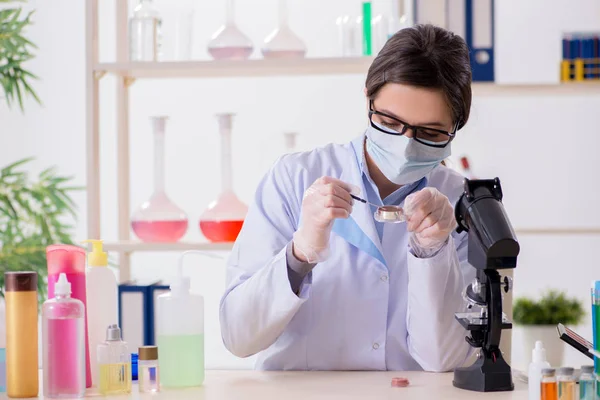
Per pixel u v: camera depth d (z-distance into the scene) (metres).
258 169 4.28
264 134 4.29
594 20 3.97
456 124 1.70
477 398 1.41
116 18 3.08
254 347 1.76
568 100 4.09
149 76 3.06
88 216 2.84
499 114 4.11
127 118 3.11
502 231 1.45
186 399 1.44
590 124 4.09
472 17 2.93
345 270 1.87
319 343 1.88
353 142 1.95
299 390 1.51
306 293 1.72
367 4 2.85
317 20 4.21
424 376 1.67
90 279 1.60
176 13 2.92
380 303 1.86
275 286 1.68
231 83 4.28
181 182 4.30
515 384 1.54
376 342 1.86
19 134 4.50
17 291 1.48
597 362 1.44
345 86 4.25
